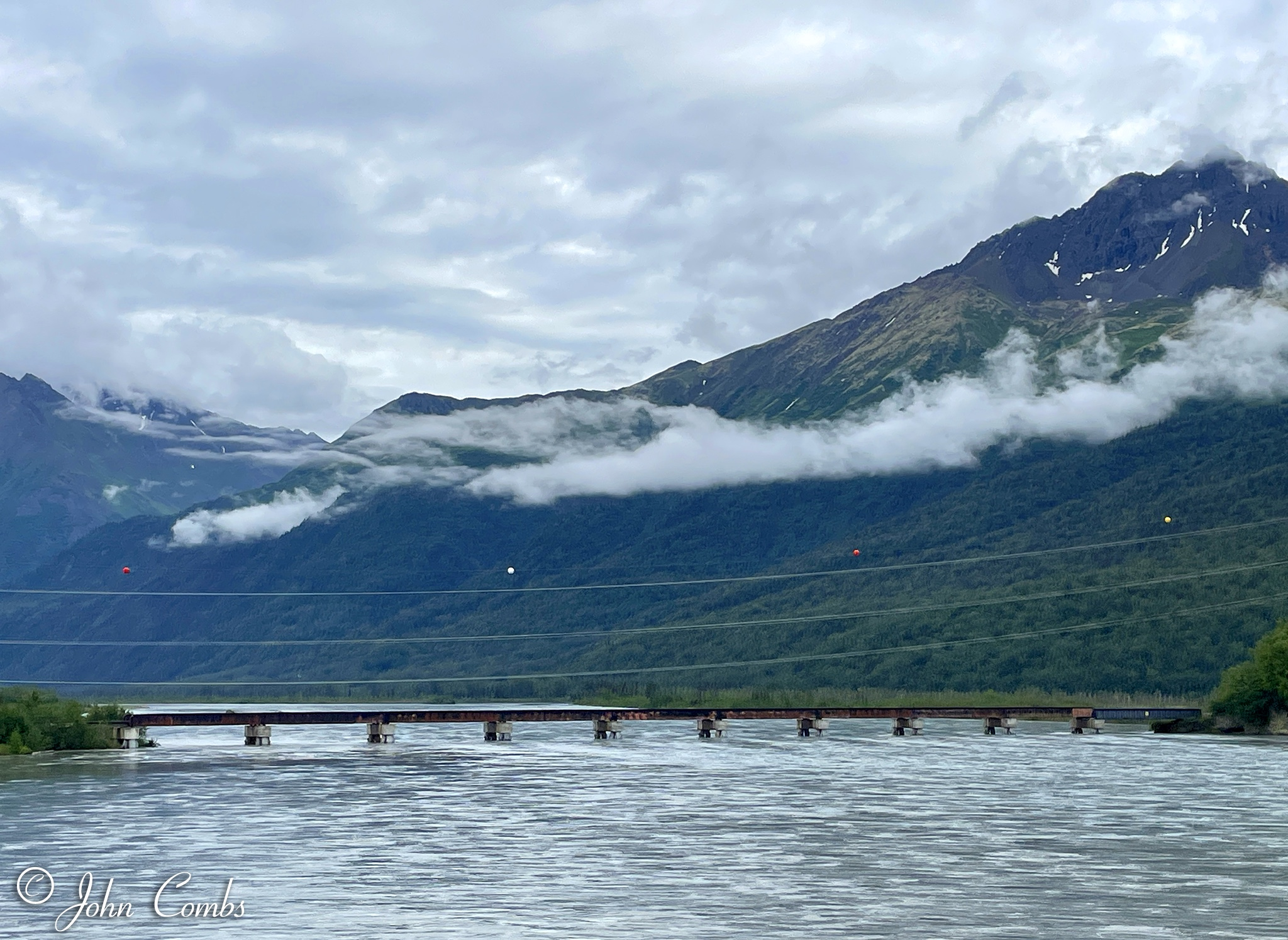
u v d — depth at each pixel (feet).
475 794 374.43
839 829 302.25
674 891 232.12
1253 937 200.54
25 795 368.07
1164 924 207.92
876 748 574.56
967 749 568.00
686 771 452.76
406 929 204.95
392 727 622.13
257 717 595.88
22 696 577.43
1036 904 221.66
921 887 235.20
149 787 390.21
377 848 276.62
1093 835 293.02
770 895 228.63
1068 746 588.91
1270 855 267.39
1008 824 311.47
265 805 347.56
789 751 559.38
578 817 324.39
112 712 587.68
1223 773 438.81
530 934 201.26
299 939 199.93
